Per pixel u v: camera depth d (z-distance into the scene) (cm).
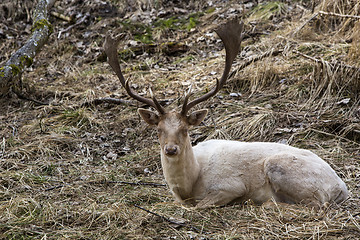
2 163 1112
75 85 1628
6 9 2153
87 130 1318
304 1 1928
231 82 1458
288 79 1420
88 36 1978
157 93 1493
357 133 1155
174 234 747
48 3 1759
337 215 786
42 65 1834
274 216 798
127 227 775
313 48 1549
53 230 782
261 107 1306
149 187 1007
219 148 934
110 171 1088
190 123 864
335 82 1318
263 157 895
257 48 1639
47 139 1234
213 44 1777
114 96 1499
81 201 920
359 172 1002
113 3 2131
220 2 2072
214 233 746
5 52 1917
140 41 1878
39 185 1009
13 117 1399
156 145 1230
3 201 907
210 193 888
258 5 1969
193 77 1551
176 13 2050
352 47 1407
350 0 1630
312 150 1112
